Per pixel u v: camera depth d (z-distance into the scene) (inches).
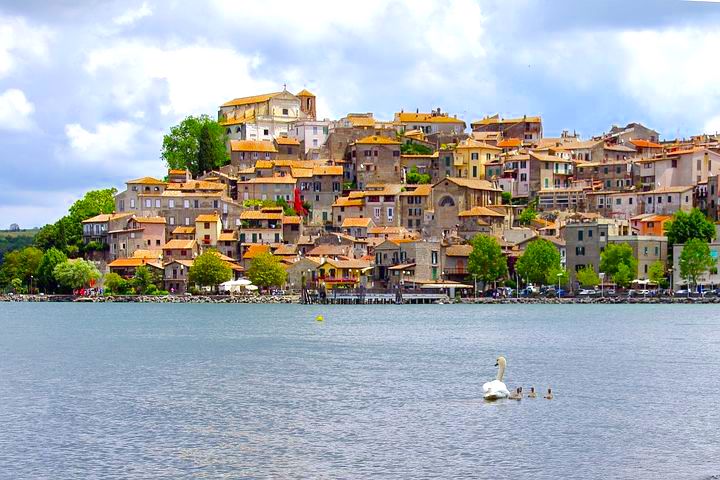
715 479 3159.5
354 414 4109.3
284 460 3395.7
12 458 3437.5
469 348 6688.0
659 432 3745.1
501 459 3378.4
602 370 5408.5
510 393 4493.1
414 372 5364.2
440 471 3248.0
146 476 3225.9
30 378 5251.0
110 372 5487.2
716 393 4581.7
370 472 3248.0
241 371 5477.4
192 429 3863.2
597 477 3184.1
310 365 5738.2
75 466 3336.6
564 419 3971.5
